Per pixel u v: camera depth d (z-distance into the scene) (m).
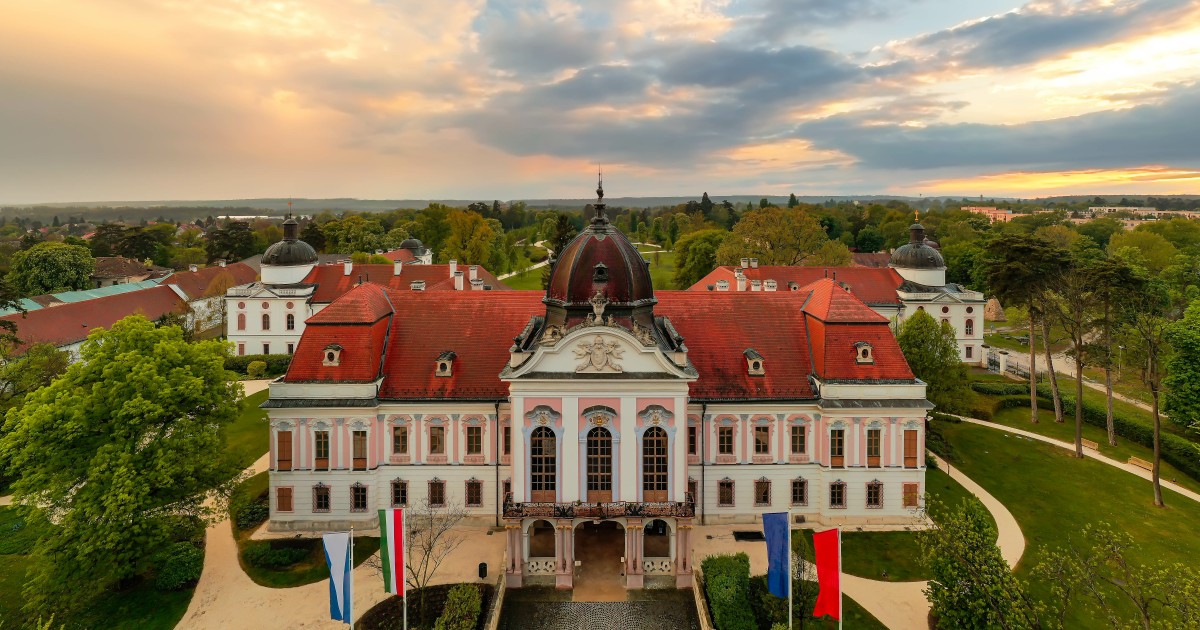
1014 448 69.88
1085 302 71.75
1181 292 114.12
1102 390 90.75
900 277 106.12
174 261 198.38
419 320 57.06
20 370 58.50
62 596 39.44
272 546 49.09
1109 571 46.28
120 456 41.06
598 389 45.28
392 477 52.47
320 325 53.00
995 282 76.44
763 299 60.09
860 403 52.19
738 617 38.91
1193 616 29.42
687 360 46.53
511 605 42.72
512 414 45.53
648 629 40.34
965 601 35.47
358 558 47.88
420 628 39.72
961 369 67.81
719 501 53.56
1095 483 61.75
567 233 161.12
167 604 42.16
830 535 34.38
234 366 98.50
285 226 107.88
